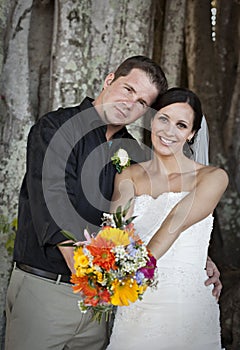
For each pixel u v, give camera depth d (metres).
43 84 6.10
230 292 5.81
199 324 3.62
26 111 5.74
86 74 5.72
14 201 5.53
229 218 6.93
